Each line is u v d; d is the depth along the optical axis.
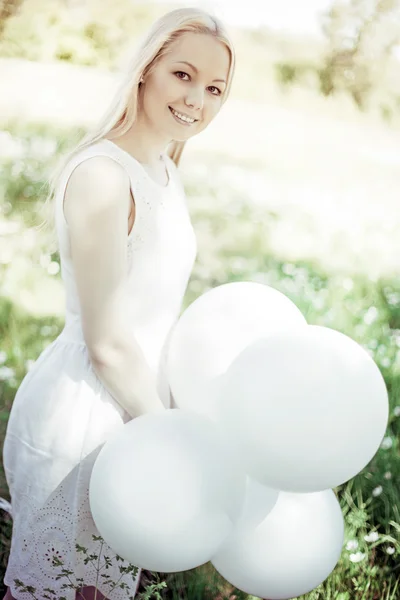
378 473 2.69
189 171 6.62
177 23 1.73
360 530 2.47
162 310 1.86
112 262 1.67
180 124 1.81
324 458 1.47
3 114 6.64
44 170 5.27
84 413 1.78
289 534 1.65
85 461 1.79
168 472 1.50
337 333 1.58
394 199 6.83
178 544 1.53
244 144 7.48
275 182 6.75
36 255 4.25
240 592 2.23
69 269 1.81
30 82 7.28
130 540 1.54
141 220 1.75
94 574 1.90
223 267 4.66
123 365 1.70
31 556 1.89
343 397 1.46
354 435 1.47
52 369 1.84
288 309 1.79
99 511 1.58
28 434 1.84
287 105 8.33
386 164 7.55
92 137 1.80
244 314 1.71
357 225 6.04
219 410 1.59
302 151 7.55
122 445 1.57
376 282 4.73
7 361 3.35
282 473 1.50
